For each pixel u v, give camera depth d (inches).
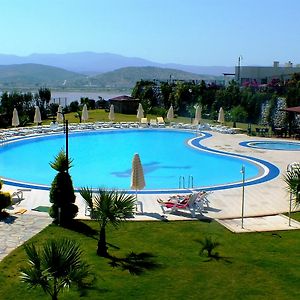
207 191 874.8
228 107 2196.1
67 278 369.1
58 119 1902.1
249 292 461.4
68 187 665.6
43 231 635.5
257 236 631.2
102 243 552.4
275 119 1969.7
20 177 1096.8
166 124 1930.4
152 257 548.4
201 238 617.9
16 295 446.0
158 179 1100.5
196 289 466.3
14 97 2097.7
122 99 2486.5
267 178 1020.5
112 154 1402.6
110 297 445.7
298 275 502.0
